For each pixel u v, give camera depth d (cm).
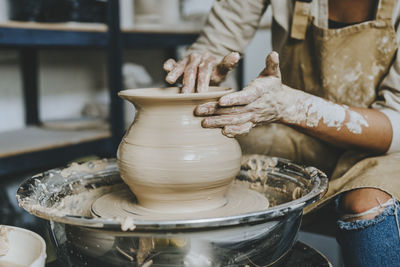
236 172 86
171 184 80
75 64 273
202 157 79
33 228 180
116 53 225
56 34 198
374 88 117
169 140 80
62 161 209
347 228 87
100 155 231
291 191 100
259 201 91
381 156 104
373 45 114
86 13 211
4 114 244
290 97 92
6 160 187
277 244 75
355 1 114
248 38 139
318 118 96
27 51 246
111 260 71
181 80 105
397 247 83
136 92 90
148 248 67
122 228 63
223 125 83
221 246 68
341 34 115
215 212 85
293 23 121
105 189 108
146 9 248
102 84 291
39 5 196
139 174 81
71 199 99
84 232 71
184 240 66
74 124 239
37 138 214
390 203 85
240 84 297
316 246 168
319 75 123
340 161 116
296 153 132
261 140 135
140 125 84
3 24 179
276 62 85
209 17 142
